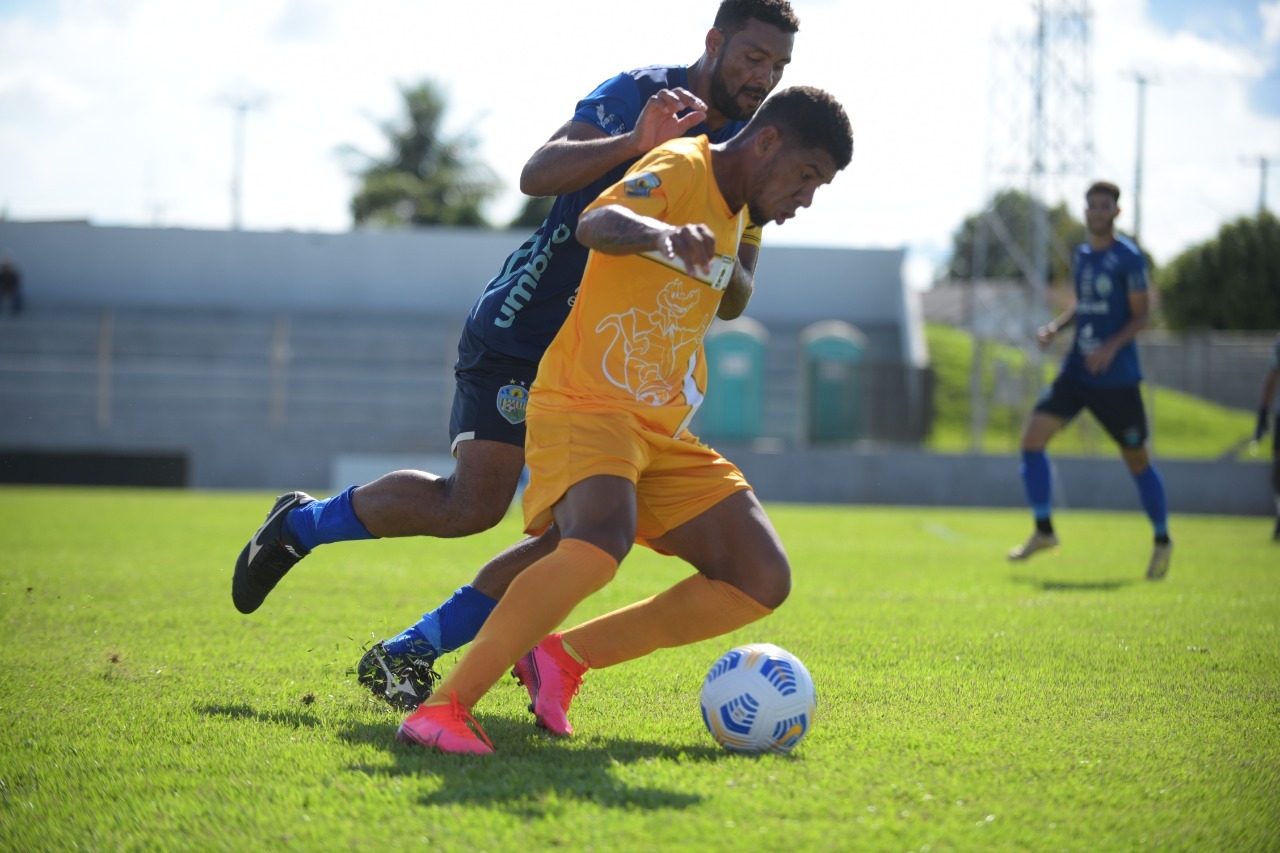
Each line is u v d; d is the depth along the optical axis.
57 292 62.12
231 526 24.50
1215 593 14.44
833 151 6.53
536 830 5.14
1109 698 8.14
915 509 39.53
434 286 62.53
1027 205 56.31
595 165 6.95
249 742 6.71
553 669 7.14
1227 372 65.81
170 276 62.44
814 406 44.12
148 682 8.46
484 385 7.97
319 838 5.10
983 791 5.81
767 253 62.69
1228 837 5.23
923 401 44.28
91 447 49.59
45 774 6.09
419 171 110.38
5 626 11.05
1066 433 49.78
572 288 7.93
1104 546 22.67
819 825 5.24
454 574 16.22
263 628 11.05
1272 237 67.00
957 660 9.59
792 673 6.59
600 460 6.53
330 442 47.56
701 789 5.78
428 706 6.57
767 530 6.99
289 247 62.59
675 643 7.14
